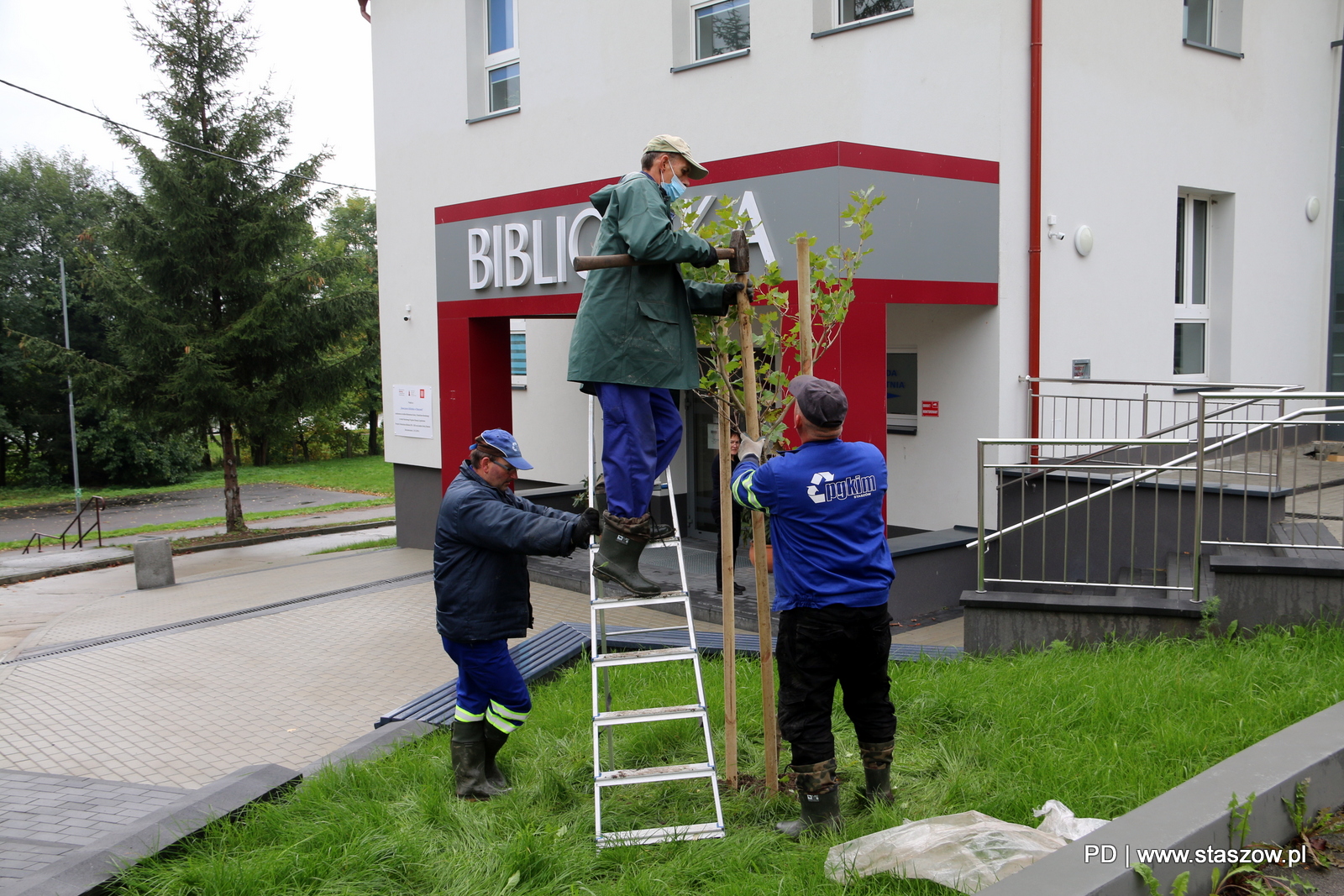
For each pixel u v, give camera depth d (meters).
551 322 13.47
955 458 9.29
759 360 4.53
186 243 17.77
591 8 11.44
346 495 31.08
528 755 4.80
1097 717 4.36
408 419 14.50
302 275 18.25
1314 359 12.55
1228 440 7.19
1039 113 8.71
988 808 3.58
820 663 3.57
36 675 7.70
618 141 11.35
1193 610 5.61
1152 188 10.08
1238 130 11.06
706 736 3.79
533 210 10.01
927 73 8.90
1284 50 11.58
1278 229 11.74
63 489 35.97
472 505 4.07
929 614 8.52
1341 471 8.69
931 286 8.18
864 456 3.62
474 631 4.13
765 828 3.79
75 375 17.92
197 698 6.91
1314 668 4.71
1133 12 9.73
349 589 11.20
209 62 17.92
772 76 9.94
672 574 9.72
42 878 3.35
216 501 30.31
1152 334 10.21
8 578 16.59
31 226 37.59
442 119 13.45
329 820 3.97
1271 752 3.01
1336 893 2.58
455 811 4.01
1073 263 9.31
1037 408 9.05
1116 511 8.04
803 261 4.05
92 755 5.78
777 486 3.51
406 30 13.81
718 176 8.16
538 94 12.14
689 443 12.35
